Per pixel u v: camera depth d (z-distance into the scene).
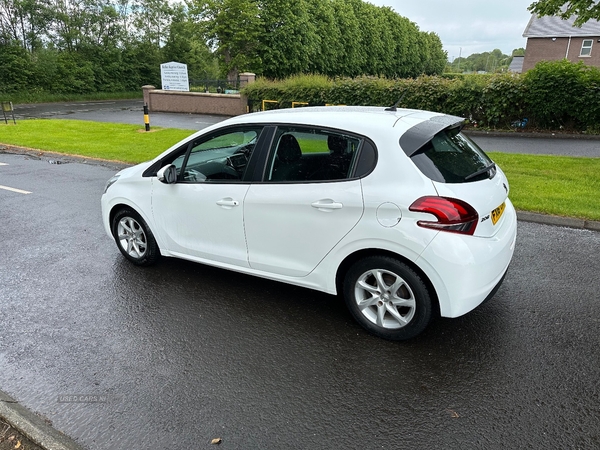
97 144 13.03
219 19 32.38
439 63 75.00
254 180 3.64
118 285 4.30
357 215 3.15
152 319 3.69
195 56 49.81
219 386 2.87
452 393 2.77
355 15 47.00
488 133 14.63
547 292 4.03
